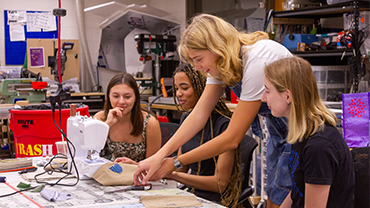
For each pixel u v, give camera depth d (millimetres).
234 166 1618
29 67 5398
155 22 6180
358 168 1251
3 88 3961
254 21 5359
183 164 1409
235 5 5613
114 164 1464
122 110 1791
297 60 1127
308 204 1056
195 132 1518
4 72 4605
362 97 2445
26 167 1672
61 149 1762
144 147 1914
